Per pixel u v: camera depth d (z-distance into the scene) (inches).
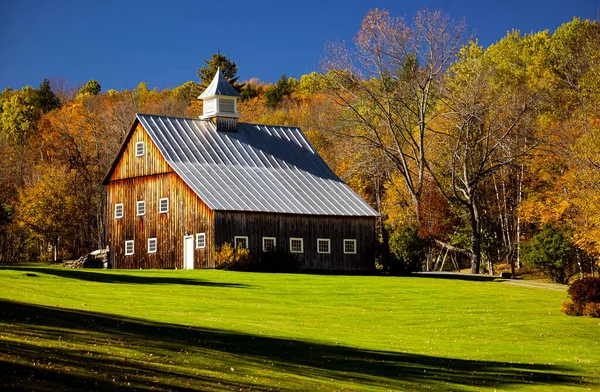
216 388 804.6
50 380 730.8
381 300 1809.8
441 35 2952.8
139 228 2578.7
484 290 2037.4
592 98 3014.3
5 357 784.3
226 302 1599.4
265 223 2410.2
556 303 1841.8
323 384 904.9
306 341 1203.2
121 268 2628.0
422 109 2977.4
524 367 1210.6
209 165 2546.8
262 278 2050.9
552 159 3006.9
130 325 1111.0
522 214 3046.3
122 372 805.2
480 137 3120.1
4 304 1128.8
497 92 3198.8
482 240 3159.5
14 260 3762.3
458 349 1317.7
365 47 3009.4
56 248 3767.2
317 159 2847.0
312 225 2508.6
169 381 801.6
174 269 2338.8
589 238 2500.0
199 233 2367.1
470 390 1015.0
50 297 1378.0
